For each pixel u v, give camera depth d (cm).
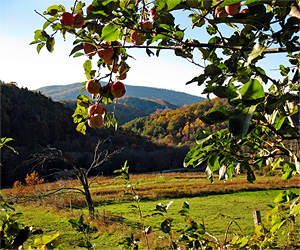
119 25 117
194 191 2645
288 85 131
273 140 129
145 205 2119
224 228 1367
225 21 108
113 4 112
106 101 157
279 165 162
